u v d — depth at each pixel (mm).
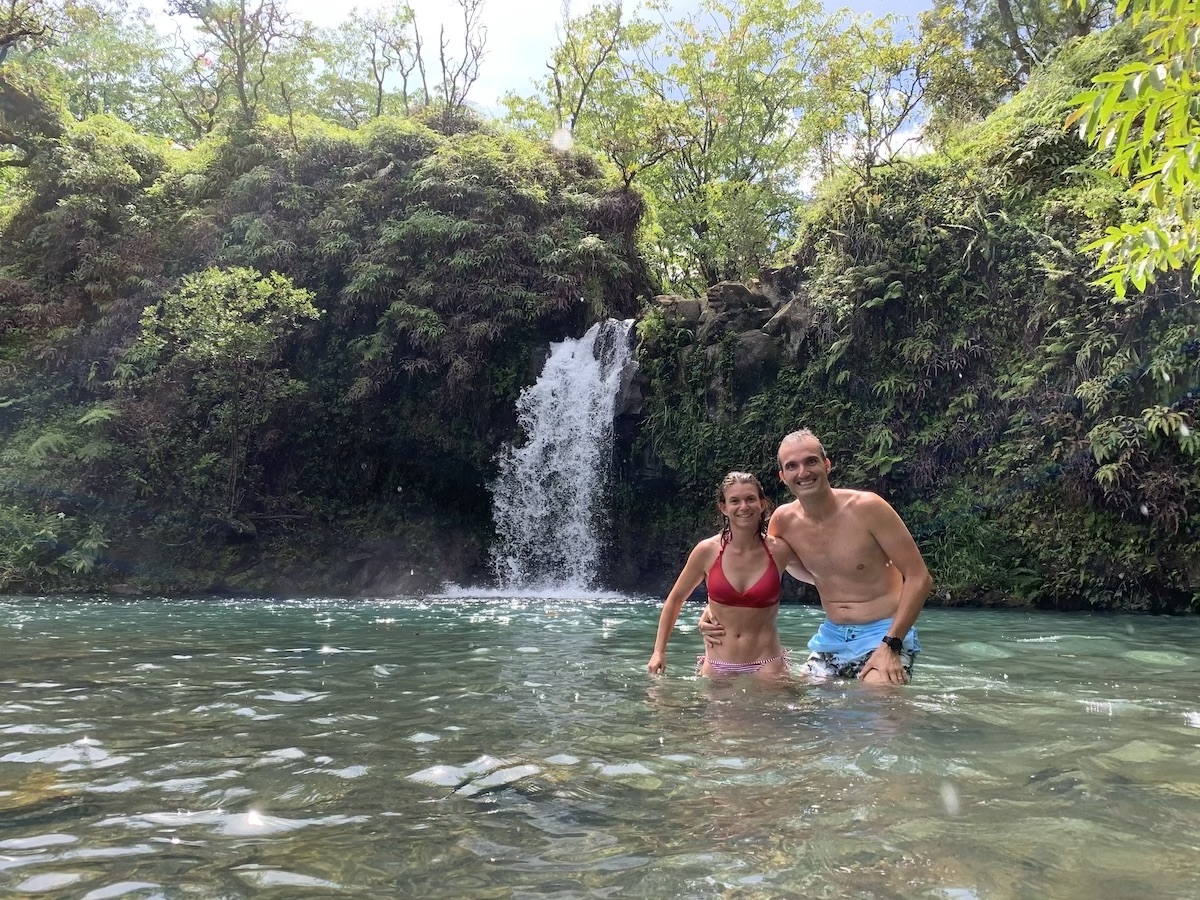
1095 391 9414
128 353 14039
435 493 14820
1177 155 3133
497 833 1735
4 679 3922
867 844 1636
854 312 11766
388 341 14328
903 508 10922
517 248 15352
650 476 13375
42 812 1894
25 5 17094
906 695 3324
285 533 13648
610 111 23609
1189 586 8555
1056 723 2760
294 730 2762
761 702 3186
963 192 11914
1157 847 1612
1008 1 19453
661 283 19562
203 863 1579
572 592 13008
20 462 13000
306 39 19344
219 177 16500
